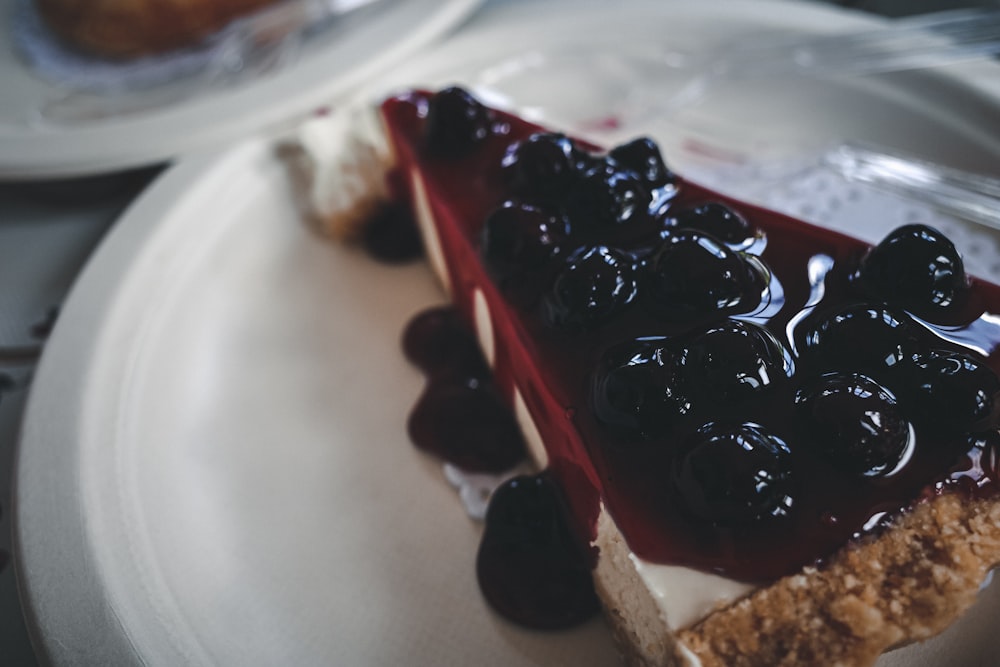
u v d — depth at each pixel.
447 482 0.16
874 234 0.17
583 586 0.14
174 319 0.18
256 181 0.20
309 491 0.16
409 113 0.18
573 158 0.15
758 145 0.20
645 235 0.14
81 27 0.23
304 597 0.14
